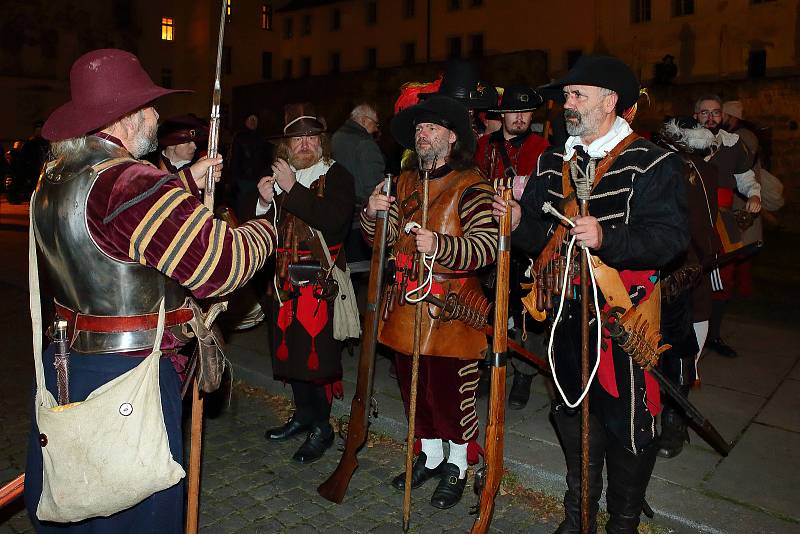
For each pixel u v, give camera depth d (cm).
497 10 3534
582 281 229
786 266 999
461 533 300
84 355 202
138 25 3969
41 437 192
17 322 618
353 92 2761
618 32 3162
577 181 222
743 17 2870
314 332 344
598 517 310
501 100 421
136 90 202
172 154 405
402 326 302
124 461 193
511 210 256
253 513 313
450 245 272
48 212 198
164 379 212
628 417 244
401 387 327
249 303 413
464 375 310
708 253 335
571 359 258
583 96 238
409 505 296
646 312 240
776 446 348
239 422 413
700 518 288
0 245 997
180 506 217
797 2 2736
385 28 4041
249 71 4372
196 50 4147
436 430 317
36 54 3694
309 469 356
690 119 347
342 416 411
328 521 307
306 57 4438
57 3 3712
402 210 306
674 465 329
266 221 222
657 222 230
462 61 375
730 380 441
